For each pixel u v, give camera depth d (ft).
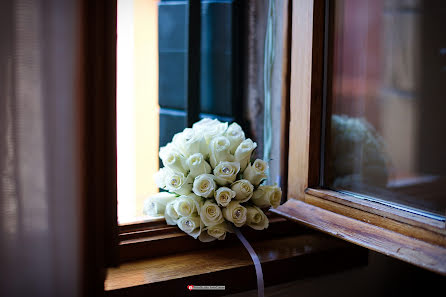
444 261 3.48
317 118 4.36
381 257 4.60
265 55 4.78
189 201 4.09
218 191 4.08
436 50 7.52
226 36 5.07
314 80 4.32
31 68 3.53
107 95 3.75
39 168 3.56
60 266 3.62
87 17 3.60
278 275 4.16
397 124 7.25
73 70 3.59
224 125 4.36
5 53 3.49
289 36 4.45
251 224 4.25
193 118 5.25
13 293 3.55
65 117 3.59
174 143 4.29
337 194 4.20
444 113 7.68
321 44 4.32
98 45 3.69
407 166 7.22
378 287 4.62
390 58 7.10
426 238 3.64
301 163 4.40
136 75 5.21
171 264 4.07
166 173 4.26
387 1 6.70
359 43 5.57
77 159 3.62
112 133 3.77
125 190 5.01
